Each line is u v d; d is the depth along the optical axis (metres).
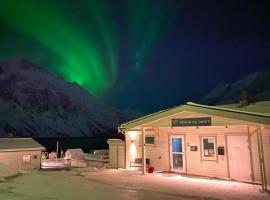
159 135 17.58
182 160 16.27
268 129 12.80
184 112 15.36
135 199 10.16
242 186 12.38
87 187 12.72
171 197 10.42
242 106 16.20
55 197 10.62
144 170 16.53
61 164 26.52
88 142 136.00
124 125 18.70
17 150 21.14
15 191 11.95
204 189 11.84
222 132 14.53
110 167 20.50
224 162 14.32
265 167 12.81
